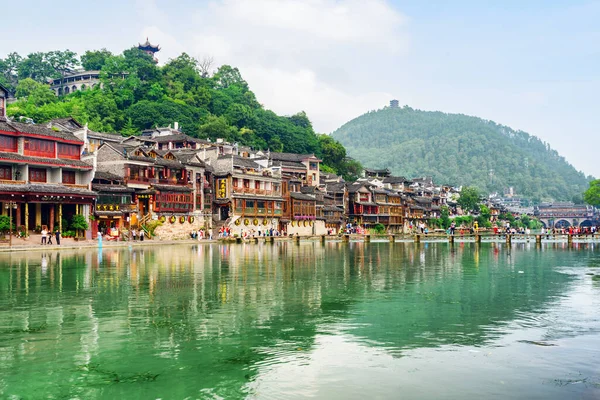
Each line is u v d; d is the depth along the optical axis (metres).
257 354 19.88
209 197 115.44
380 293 33.25
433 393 16.14
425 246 95.44
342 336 22.39
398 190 198.50
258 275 41.78
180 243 92.19
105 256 58.81
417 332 23.12
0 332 22.67
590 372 17.92
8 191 72.12
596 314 26.95
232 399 15.76
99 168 95.75
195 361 19.06
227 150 147.62
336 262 55.03
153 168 100.25
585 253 75.00
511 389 16.44
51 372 17.94
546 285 37.47
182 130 169.50
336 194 161.62
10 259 53.81
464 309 28.17
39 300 29.73
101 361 19.02
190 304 28.92
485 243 110.50
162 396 16.00
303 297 31.48
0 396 15.96
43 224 83.06
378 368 18.33
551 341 21.72
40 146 79.69
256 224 124.44
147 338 21.89
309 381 17.14
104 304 28.70
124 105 182.00
